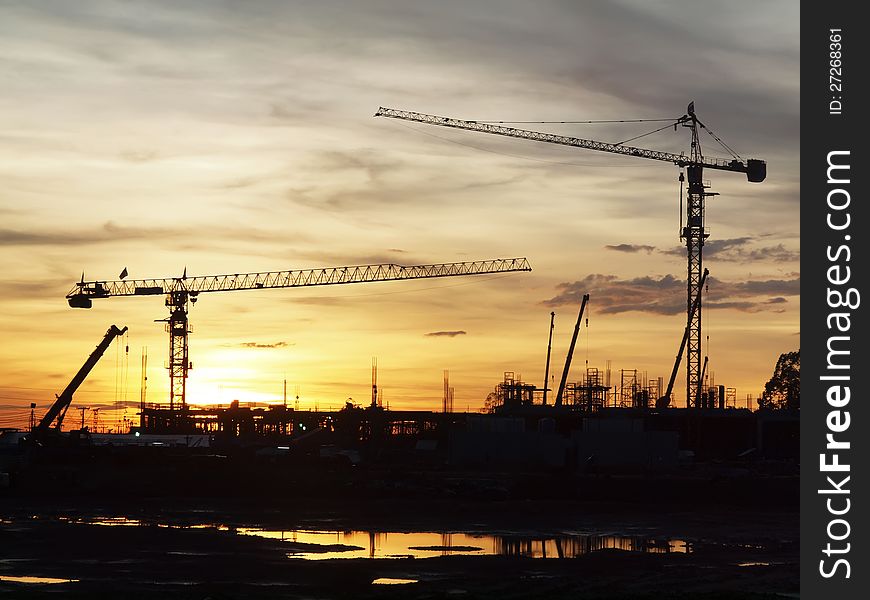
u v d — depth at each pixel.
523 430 179.25
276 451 196.75
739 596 69.44
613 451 176.25
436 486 149.88
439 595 72.94
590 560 92.75
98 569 86.19
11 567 86.62
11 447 189.88
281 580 82.25
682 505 140.50
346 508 133.50
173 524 117.56
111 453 177.25
